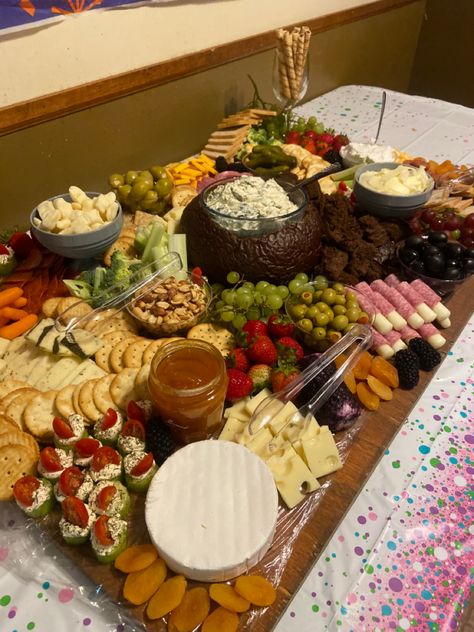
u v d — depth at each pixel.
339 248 1.30
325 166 1.78
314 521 0.82
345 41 2.80
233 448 0.85
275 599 0.72
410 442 0.96
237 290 1.14
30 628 0.69
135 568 0.73
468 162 2.02
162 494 0.79
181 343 0.92
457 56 3.59
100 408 0.95
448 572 0.76
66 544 0.79
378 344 1.11
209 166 1.79
